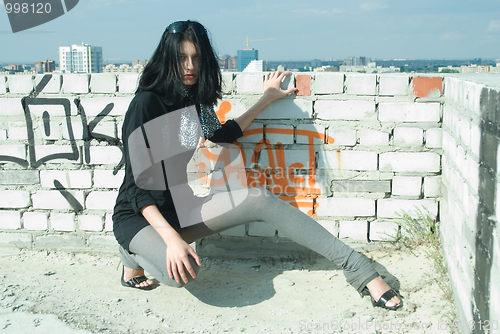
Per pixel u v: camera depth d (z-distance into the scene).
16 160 3.33
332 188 3.19
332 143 3.14
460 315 2.33
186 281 2.34
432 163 3.09
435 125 3.05
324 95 3.10
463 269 2.29
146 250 2.43
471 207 2.14
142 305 2.66
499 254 1.65
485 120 1.90
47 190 3.35
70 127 3.26
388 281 2.82
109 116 3.22
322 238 2.60
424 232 3.16
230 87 3.15
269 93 3.06
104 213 3.34
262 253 3.32
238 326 2.43
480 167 1.97
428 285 2.74
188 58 2.46
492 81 2.24
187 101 2.63
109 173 3.28
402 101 3.05
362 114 3.09
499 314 1.63
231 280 2.99
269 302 2.69
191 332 2.38
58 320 2.47
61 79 3.21
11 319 2.48
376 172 3.14
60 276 3.04
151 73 2.51
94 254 3.38
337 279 2.96
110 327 2.42
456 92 2.59
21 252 3.40
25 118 3.28
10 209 3.39
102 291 2.83
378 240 3.21
